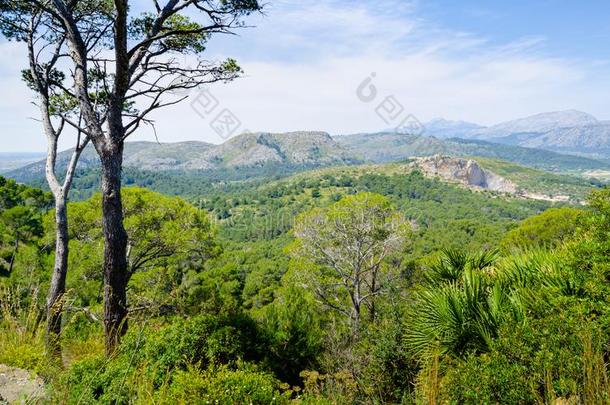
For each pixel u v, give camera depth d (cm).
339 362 899
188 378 507
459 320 508
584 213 496
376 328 797
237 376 533
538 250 602
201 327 723
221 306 1312
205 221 1669
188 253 1596
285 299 1238
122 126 753
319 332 1170
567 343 346
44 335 476
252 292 4053
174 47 883
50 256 1673
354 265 1667
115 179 739
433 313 553
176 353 621
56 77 952
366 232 1638
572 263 457
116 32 678
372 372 683
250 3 741
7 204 4547
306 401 641
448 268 715
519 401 323
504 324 416
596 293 401
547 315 410
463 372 379
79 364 539
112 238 726
